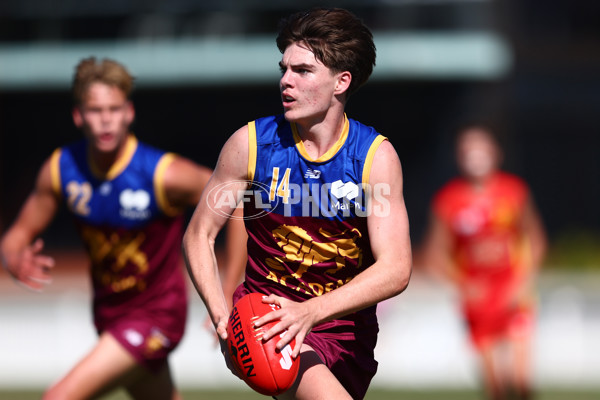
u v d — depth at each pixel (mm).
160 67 66000
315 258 12445
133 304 17125
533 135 69625
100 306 17344
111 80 16672
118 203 17000
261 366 11391
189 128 71500
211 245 12539
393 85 67625
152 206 17000
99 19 69062
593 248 49594
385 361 33562
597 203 69750
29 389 31531
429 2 64500
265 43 65500
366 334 13156
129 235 17047
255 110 70938
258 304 11844
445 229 26828
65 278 51781
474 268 26453
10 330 34469
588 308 34219
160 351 17031
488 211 26375
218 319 11898
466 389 32156
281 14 66312
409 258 11930
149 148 17312
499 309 25984
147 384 17375
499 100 66625
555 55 69562
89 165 17219
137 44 67938
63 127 73938
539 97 69438
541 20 69500
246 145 12305
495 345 27141
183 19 67875
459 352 33500
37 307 34438
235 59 65438
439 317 33656
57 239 73375
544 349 34188
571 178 69875
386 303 33625
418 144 68438
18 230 17859
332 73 11906
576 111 69938
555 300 34406
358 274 12156
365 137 12219
